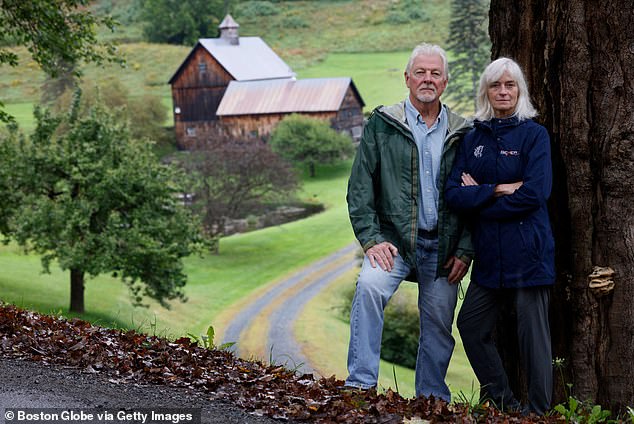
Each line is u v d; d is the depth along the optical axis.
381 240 5.11
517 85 4.95
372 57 120.62
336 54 123.62
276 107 79.38
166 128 86.25
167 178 28.27
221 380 4.96
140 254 26.80
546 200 4.92
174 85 83.38
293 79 81.00
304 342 29.59
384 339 27.72
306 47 127.94
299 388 4.92
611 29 5.09
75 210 26.14
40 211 26.25
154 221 27.41
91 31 18.02
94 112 27.95
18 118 85.25
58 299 30.27
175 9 133.50
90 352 5.35
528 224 4.81
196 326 32.22
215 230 48.06
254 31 136.12
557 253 5.37
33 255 38.12
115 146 27.84
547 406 4.98
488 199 4.86
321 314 34.47
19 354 5.31
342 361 27.22
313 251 47.44
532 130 4.89
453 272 5.18
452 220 5.13
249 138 77.62
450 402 5.39
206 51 83.31
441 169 5.14
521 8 5.49
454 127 5.21
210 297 37.09
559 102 5.28
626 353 5.14
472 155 5.03
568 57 5.21
